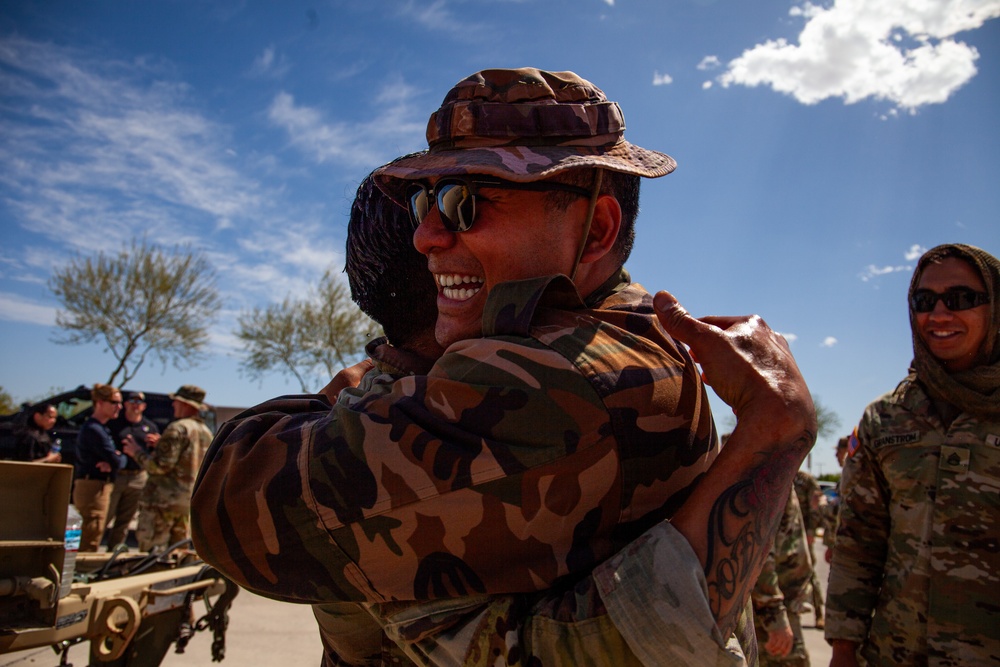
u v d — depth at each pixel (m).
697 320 0.98
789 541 3.64
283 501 0.91
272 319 24.78
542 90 1.06
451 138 1.07
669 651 0.80
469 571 0.89
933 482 2.23
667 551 0.83
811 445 0.92
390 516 0.88
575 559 0.89
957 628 2.11
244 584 0.96
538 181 1.04
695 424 0.99
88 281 21.89
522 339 0.94
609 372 0.92
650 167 1.09
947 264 2.29
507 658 0.88
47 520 2.79
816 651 5.86
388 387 0.97
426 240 1.11
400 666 1.15
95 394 7.89
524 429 0.88
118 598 3.01
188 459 7.12
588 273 1.13
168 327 22.62
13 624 2.71
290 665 4.85
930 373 2.28
